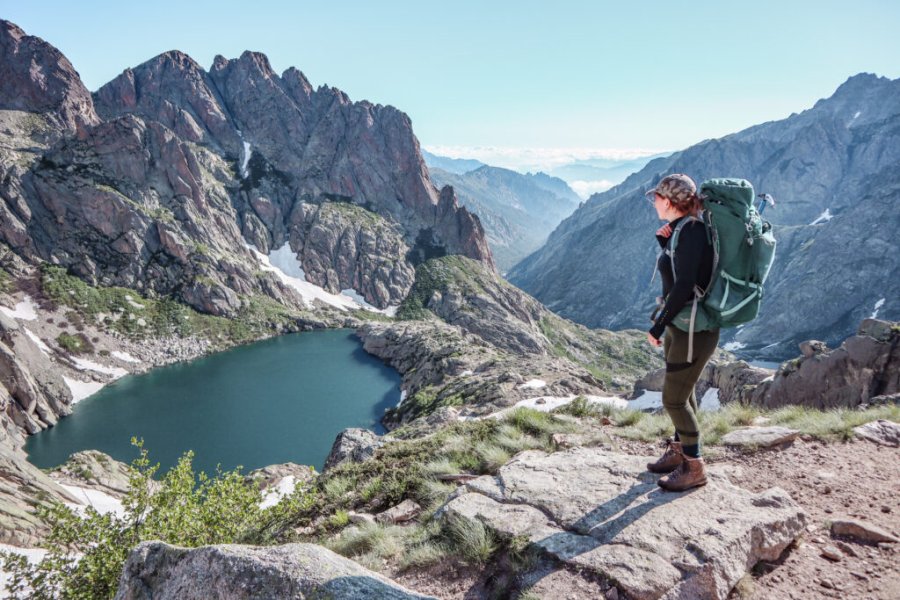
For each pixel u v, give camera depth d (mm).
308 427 106250
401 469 10195
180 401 122875
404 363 150875
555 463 7578
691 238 5195
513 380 85000
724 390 48938
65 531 17125
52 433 101000
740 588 4770
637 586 4676
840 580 4844
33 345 117562
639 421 10391
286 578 4859
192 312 187375
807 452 7973
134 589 6121
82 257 181875
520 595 5035
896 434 8391
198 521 16656
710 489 6160
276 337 196125
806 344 39594
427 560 6227
